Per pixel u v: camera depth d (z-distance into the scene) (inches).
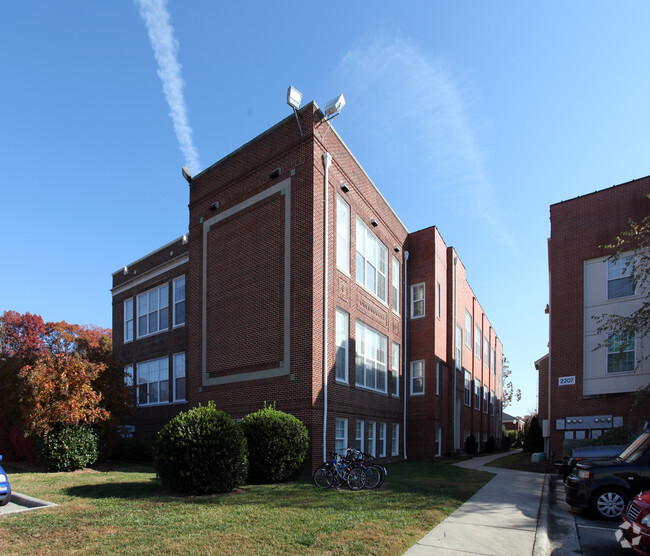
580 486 388.8
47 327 760.3
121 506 387.9
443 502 412.2
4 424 791.7
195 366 772.0
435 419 919.7
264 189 712.4
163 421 909.8
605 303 764.0
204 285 785.6
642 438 406.9
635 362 725.3
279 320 657.0
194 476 440.5
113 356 780.6
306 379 611.5
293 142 680.4
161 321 962.1
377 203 863.1
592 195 799.1
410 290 999.0
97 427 724.7
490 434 1585.9
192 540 289.1
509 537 311.1
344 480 488.1
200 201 821.2
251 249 716.7
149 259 1018.7
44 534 306.8
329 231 678.5
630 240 745.0
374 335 823.7
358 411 726.5
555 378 787.4
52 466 652.7
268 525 322.0
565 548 308.2
